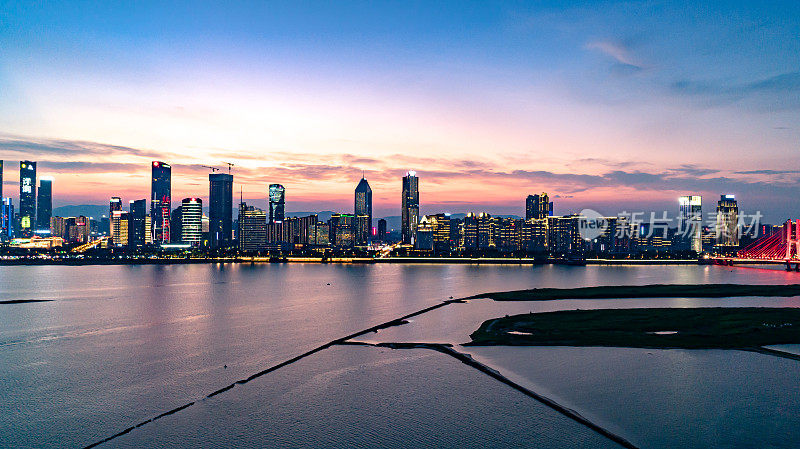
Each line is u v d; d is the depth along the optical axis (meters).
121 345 105.31
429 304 174.62
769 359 87.06
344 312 155.25
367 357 92.44
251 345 104.56
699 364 84.56
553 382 76.19
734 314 137.88
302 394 72.56
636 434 58.28
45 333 119.75
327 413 65.56
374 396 71.44
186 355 95.81
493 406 67.19
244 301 185.12
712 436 57.62
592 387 73.75
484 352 94.75
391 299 191.25
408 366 85.94
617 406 66.50
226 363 89.56
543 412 64.94
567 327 121.06
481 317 143.00
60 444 57.56
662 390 72.12
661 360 87.12
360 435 59.25
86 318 143.25
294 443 57.41
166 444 57.28
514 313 150.75
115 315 149.12
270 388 75.25
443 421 62.69
